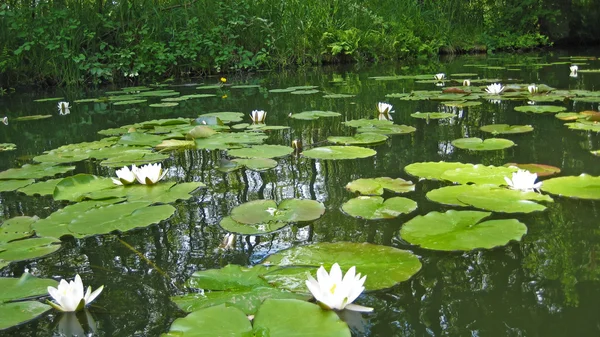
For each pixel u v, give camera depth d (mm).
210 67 7633
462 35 10344
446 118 3268
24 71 6645
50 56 6656
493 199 1660
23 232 1594
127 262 1361
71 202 1904
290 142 2783
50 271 1327
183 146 2721
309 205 1696
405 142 2645
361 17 9305
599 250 1280
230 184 2027
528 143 2467
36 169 2359
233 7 7918
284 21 8258
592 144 2381
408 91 4789
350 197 1792
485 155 2287
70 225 1595
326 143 2715
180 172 2242
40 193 1995
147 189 1962
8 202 1931
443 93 4414
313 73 7316
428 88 4957
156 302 1138
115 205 1762
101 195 1899
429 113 3418
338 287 1044
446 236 1394
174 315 1078
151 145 2807
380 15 9695
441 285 1156
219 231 1543
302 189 1912
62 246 1490
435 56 9555
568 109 3354
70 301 1106
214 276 1218
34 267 1356
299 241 1438
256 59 7742
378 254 1299
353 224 1546
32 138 3295
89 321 1078
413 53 9211
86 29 6754
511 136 2646
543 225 1463
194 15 7852
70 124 3789
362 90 5074
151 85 6684
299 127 3234
